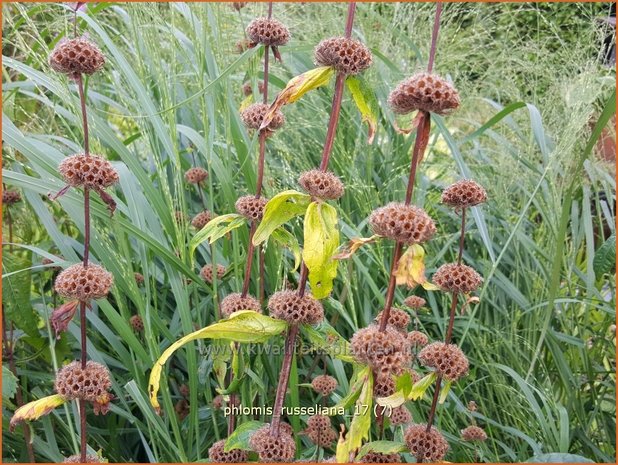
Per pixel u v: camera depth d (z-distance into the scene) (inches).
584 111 98.1
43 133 94.7
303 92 46.9
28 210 97.9
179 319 86.0
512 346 100.7
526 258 113.7
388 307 42.8
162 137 77.2
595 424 99.4
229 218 62.2
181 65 105.9
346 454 42.3
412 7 138.6
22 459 75.7
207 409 78.6
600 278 120.0
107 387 48.9
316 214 46.8
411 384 46.8
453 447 82.6
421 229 39.7
